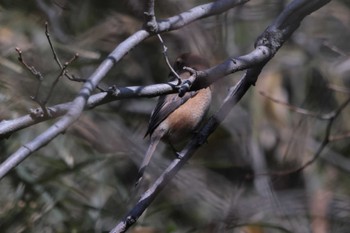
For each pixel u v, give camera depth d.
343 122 13.39
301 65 13.23
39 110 5.48
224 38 12.12
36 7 11.90
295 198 11.48
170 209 11.67
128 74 12.91
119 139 11.48
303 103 13.27
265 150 13.48
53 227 10.94
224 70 6.27
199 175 12.04
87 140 11.55
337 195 11.88
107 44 12.27
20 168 10.98
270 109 13.07
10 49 11.07
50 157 11.45
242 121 13.06
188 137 9.55
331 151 13.31
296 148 12.91
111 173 11.91
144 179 11.02
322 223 11.33
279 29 6.85
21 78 10.93
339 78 13.07
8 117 10.54
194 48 12.38
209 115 11.46
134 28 12.39
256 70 7.02
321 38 12.91
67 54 11.48
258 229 10.90
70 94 11.18
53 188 11.10
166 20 6.28
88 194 11.66
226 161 12.70
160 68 13.01
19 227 10.77
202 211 11.59
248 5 12.45
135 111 12.87
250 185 12.31
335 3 13.04
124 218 6.46
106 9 12.44
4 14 11.54
